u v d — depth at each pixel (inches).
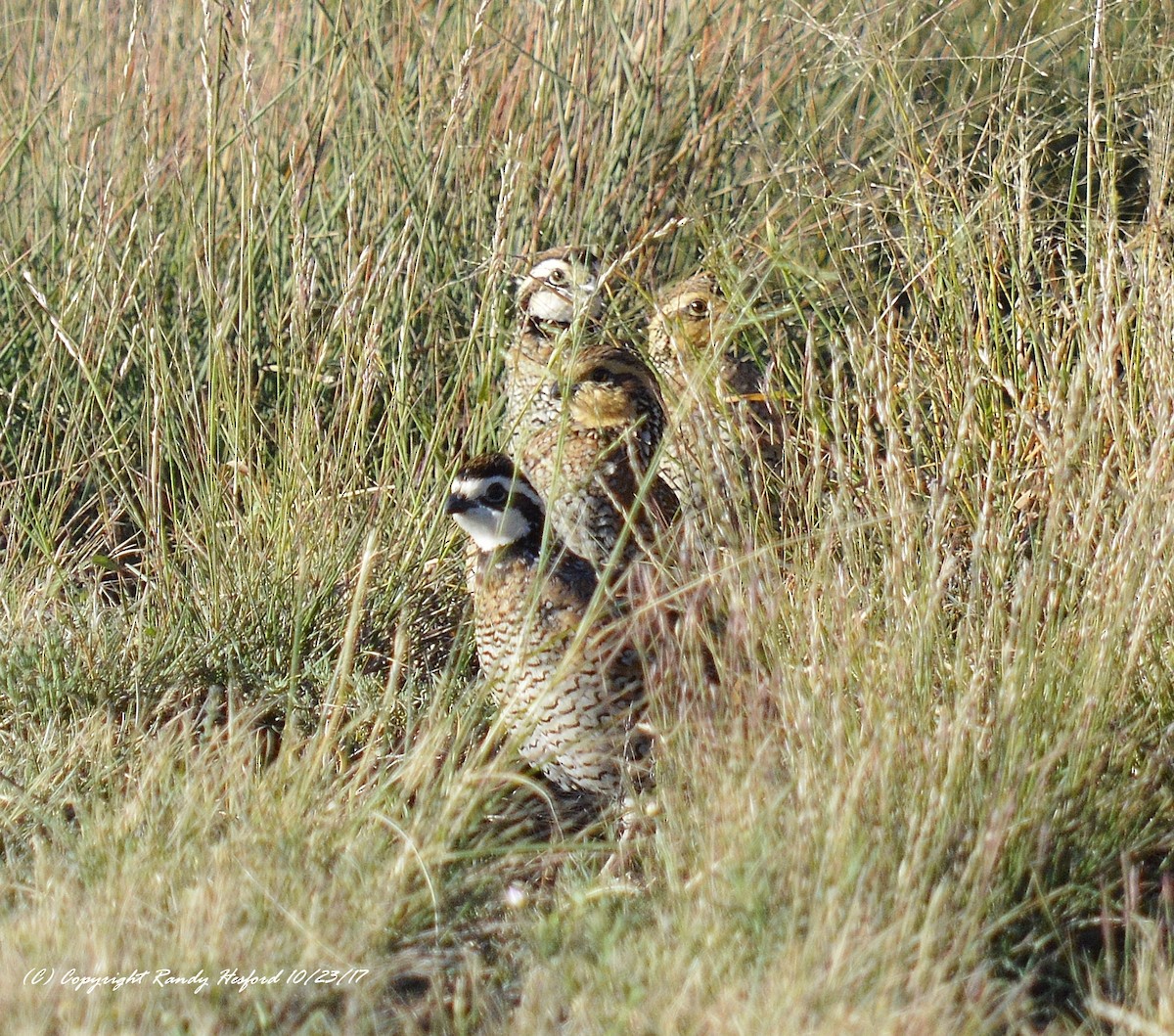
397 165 1094.4
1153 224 852.6
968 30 1221.7
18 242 1123.9
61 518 1018.7
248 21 1005.2
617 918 602.2
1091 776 644.1
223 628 866.1
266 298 1104.2
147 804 652.7
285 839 622.8
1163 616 721.6
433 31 1159.6
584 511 895.1
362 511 946.7
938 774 629.0
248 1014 545.0
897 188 1049.5
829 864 586.9
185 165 1111.0
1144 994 544.1
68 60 1178.0
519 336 992.2
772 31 1232.8
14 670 799.1
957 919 581.6
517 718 747.4
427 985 601.9
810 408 820.6
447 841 644.7
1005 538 736.3
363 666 871.7
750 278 1069.8
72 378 1047.0
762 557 732.7
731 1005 519.2
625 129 1175.6
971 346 872.9
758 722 664.4
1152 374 797.2
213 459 948.6
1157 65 1076.5
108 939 554.9
